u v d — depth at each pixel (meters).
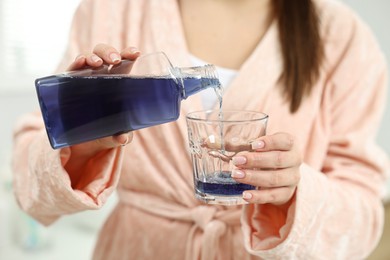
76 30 0.86
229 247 0.77
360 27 0.85
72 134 0.55
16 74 1.31
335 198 0.70
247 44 0.83
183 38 0.82
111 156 0.63
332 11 0.85
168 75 0.57
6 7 1.26
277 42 0.80
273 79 0.79
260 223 0.66
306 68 0.79
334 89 0.83
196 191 0.59
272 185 0.58
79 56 0.56
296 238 0.64
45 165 0.62
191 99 0.78
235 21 0.82
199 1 0.83
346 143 0.82
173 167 0.79
